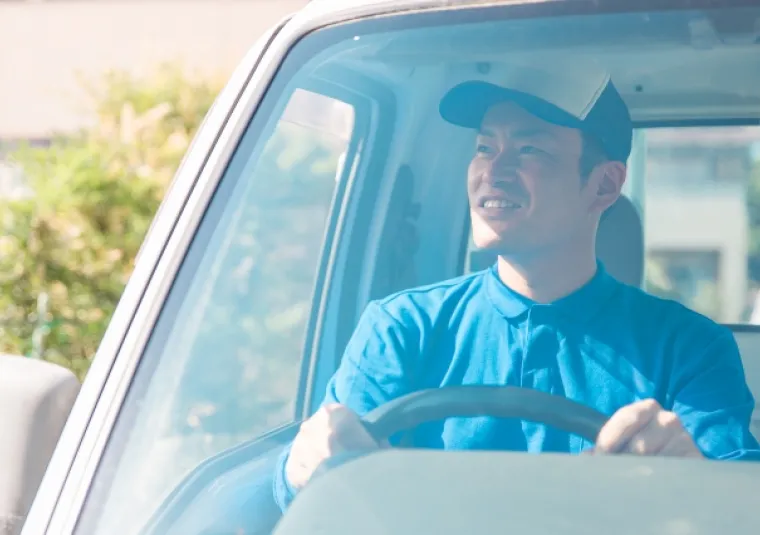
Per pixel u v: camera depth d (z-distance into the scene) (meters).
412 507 1.88
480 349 2.60
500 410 2.31
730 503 1.84
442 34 2.61
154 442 2.18
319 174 2.76
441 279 2.98
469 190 2.67
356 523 1.85
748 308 3.74
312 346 2.76
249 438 2.32
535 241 2.61
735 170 3.65
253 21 15.08
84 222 8.14
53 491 2.08
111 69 10.83
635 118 3.51
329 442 2.21
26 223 8.02
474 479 1.94
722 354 2.58
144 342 2.27
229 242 2.40
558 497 1.88
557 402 2.31
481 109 2.63
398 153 2.98
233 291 2.40
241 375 2.36
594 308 2.60
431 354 2.61
